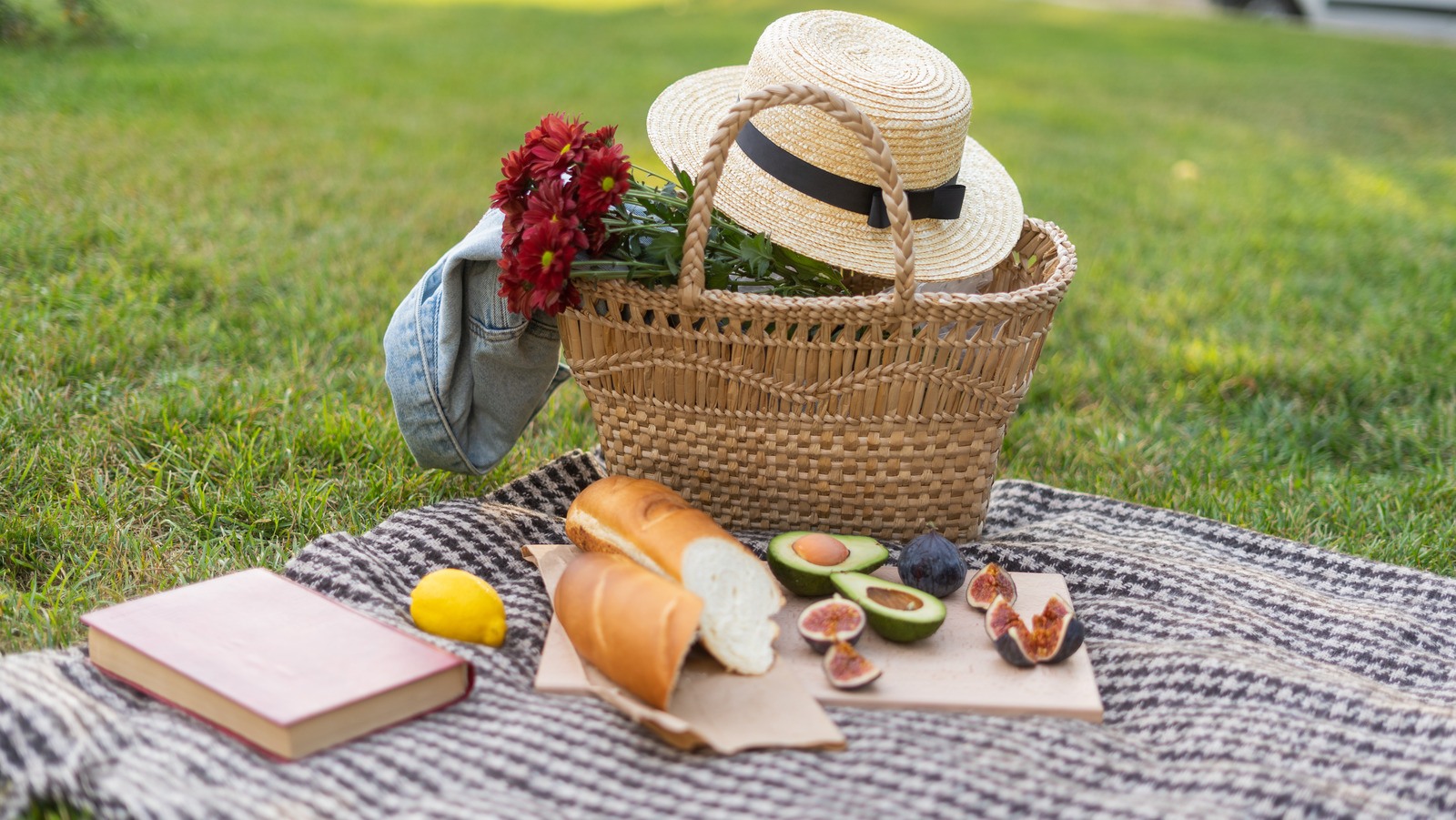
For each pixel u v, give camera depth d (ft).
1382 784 5.79
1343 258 19.25
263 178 19.16
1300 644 7.54
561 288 7.25
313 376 11.53
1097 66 43.55
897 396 7.85
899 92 7.90
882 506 8.41
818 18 8.49
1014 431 11.84
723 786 5.45
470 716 5.99
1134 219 21.57
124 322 12.08
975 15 59.31
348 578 7.15
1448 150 30.66
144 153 19.60
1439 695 7.01
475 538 8.00
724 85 9.21
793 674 6.41
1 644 6.88
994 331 8.20
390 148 22.39
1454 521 9.87
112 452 9.49
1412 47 55.72
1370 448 11.96
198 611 6.28
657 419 8.21
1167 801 5.52
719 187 8.01
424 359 8.36
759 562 6.77
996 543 8.51
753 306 7.34
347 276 14.78
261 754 5.50
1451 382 13.21
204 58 29.50
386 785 5.36
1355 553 9.43
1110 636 7.39
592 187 7.14
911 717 6.24
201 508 8.68
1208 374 13.62
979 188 9.21
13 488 8.73
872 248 7.95
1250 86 40.65
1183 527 9.27
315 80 28.53
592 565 6.47
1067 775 5.77
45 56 26.81
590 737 5.81
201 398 10.57
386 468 9.65
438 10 48.24
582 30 43.93
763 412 7.98
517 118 26.25
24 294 12.56
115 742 5.48
